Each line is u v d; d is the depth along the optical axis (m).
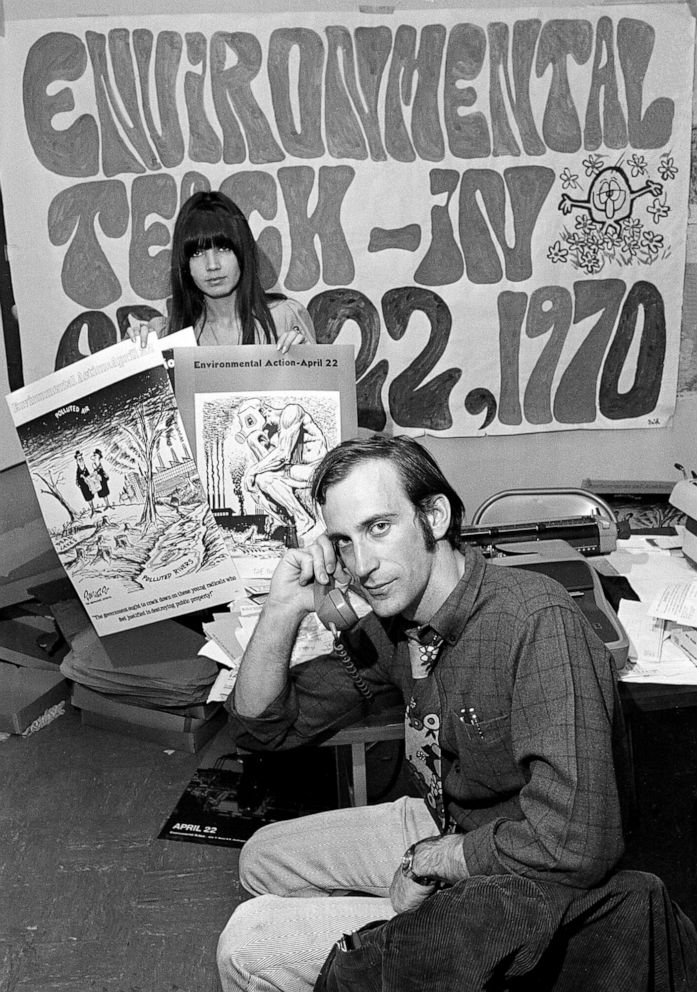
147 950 1.79
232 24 2.84
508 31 2.88
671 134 2.99
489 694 1.21
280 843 1.52
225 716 2.60
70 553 2.19
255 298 2.39
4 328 3.04
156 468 2.12
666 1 2.89
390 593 1.22
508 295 3.09
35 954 1.79
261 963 1.27
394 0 2.85
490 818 1.30
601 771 1.09
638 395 3.22
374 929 1.14
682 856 1.72
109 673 2.45
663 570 2.02
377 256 3.03
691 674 1.61
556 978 1.11
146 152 2.93
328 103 2.91
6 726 2.59
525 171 2.99
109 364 2.07
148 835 2.14
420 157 2.96
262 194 2.97
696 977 1.16
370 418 3.17
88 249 3.00
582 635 1.18
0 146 2.91
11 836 2.15
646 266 3.10
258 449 2.13
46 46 2.85
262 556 2.18
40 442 2.12
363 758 1.70
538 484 3.30
